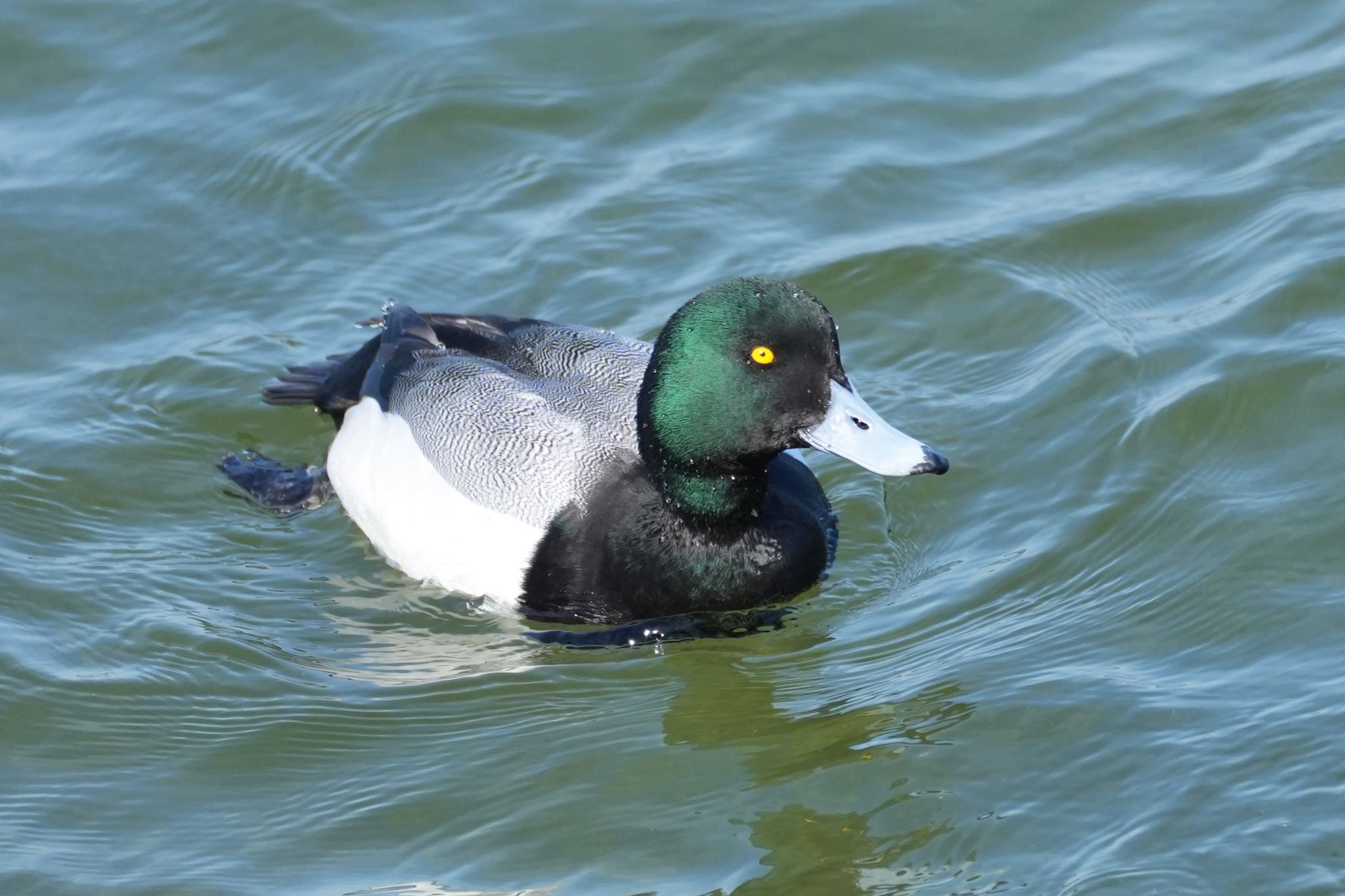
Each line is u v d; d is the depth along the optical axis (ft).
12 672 35.22
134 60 53.72
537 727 33.60
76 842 31.01
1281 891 27.17
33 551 38.86
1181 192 47.34
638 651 35.81
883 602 36.78
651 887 28.96
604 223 48.14
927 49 53.36
